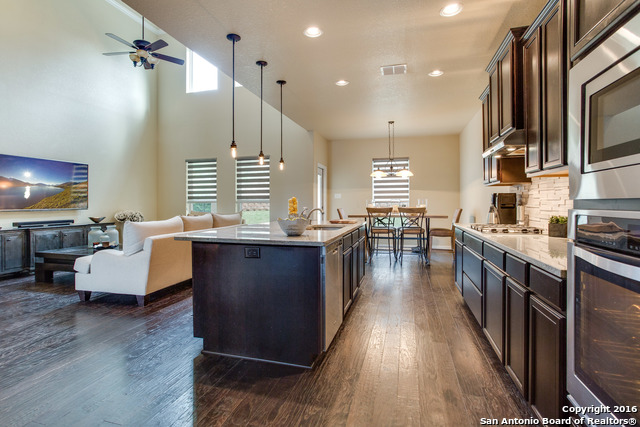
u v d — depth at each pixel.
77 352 2.33
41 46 5.13
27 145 4.94
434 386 1.88
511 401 1.72
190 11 2.34
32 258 4.76
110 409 1.68
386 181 7.20
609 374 0.98
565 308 1.25
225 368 2.11
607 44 1.02
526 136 2.22
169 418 1.61
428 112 5.04
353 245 3.29
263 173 6.73
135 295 3.39
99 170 6.07
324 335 2.15
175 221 3.87
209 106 7.04
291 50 2.95
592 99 1.11
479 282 2.53
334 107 4.75
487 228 2.82
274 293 2.17
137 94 6.88
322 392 1.83
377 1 2.23
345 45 2.86
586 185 1.14
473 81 3.72
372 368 2.09
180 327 2.80
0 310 3.24
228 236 2.34
